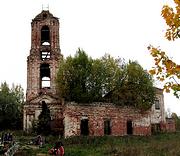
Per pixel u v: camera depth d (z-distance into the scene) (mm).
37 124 45219
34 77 52125
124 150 30281
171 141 37250
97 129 42281
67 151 31984
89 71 44594
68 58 45938
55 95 50781
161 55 7820
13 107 58469
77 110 42219
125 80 45625
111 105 43719
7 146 29031
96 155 29750
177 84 7789
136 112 45438
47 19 53969
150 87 45594
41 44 53812
